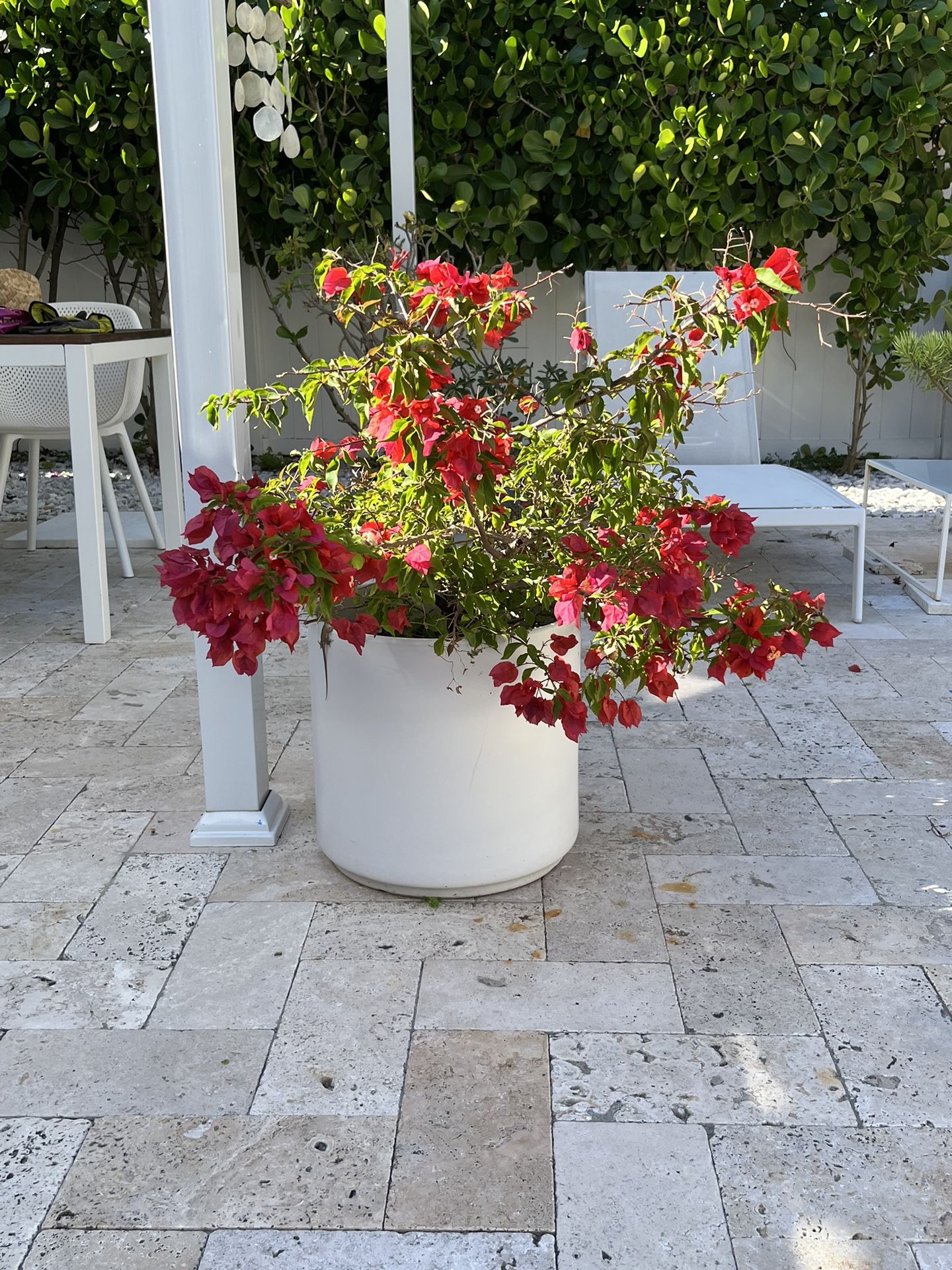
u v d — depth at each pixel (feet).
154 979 6.16
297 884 7.18
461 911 6.81
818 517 12.28
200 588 5.14
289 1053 5.53
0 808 8.31
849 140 17.61
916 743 9.34
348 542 5.53
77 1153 4.89
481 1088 5.25
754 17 16.75
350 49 17.28
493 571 6.41
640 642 6.13
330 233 18.25
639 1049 5.51
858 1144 4.89
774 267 5.51
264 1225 4.50
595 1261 4.31
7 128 18.85
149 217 19.47
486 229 18.07
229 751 7.60
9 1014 5.87
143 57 17.66
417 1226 4.48
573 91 17.46
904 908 6.82
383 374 5.34
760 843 7.64
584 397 5.85
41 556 15.84
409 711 6.46
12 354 11.60
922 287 20.61
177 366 7.01
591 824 7.94
